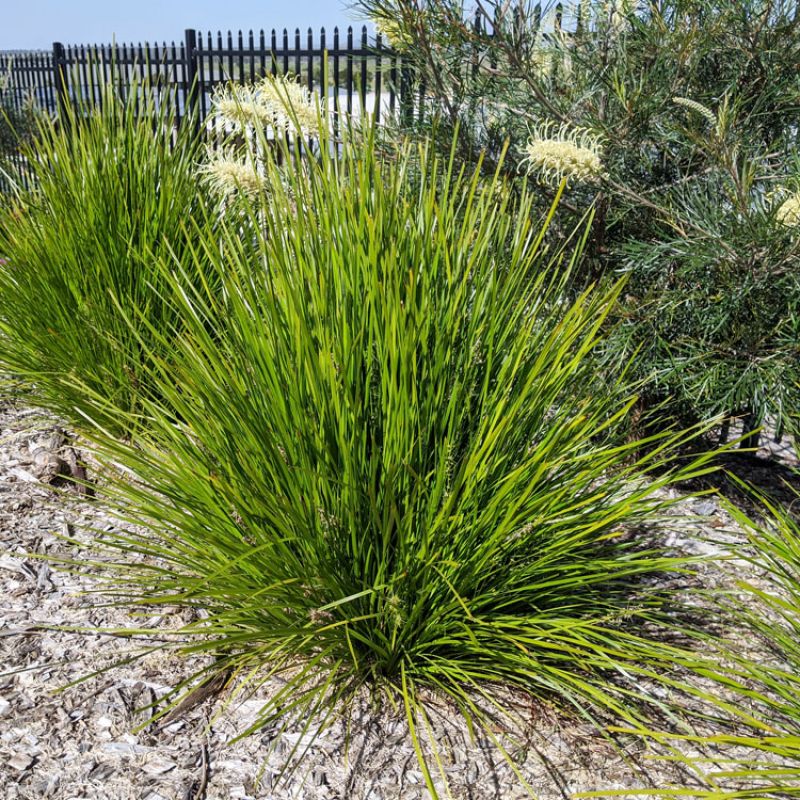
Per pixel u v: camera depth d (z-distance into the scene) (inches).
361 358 71.8
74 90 130.7
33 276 121.9
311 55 302.8
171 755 70.1
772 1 121.6
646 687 78.4
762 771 58.0
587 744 71.6
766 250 109.1
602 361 114.3
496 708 75.3
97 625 86.9
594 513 81.1
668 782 67.6
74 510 108.8
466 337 75.2
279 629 69.9
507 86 131.0
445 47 127.0
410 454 69.9
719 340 126.5
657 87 124.6
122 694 77.0
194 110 140.0
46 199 131.7
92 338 119.5
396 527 72.9
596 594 85.6
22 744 70.7
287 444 71.4
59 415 132.5
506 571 77.2
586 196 131.3
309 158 72.9
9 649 82.7
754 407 115.9
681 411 134.1
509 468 76.8
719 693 78.2
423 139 135.6
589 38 130.7
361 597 74.4
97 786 66.5
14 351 128.3
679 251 115.1
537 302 83.0
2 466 122.1
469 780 67.7
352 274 71.4
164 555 77.7
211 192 133.4
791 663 77.8
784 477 133.6
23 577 95.0
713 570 99.4
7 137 294.7
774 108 131.4
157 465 81.7
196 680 79.1
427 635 74.5
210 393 74.8
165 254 122.3
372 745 71.2
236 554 73.8
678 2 122.3
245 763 69.2
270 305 71.4
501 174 132.1
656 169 135.5
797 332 119.6
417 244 72.3
